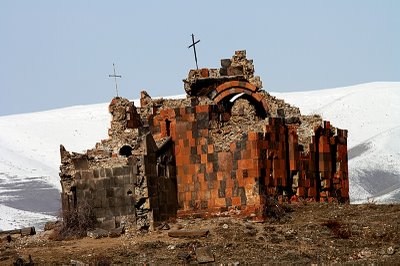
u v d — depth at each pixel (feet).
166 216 533.55
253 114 562.25
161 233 510.17
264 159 529.45
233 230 497.87
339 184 582.76
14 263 454.40
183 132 545.03
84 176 532.73
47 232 547.49
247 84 570.05
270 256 458.09
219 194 533.14
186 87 577.02
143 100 571.69
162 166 537.24
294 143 552.41
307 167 561.43
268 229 497.87
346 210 535.19
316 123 572.10
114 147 548.31
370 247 473.67
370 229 494.59
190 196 541.34
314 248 472.03
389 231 488.44
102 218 528.22
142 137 527.40
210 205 534.78
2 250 508.12
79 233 524.52
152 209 521.65
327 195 572.92
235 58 574.56
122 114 562.25
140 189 522.47
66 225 531.91
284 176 542.57
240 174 526.57
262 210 515.91
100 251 476.95
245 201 524.52
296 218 523.29
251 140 524.52
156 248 476.95
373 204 547.49
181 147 545.03
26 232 548.72
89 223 528.22
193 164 541.75
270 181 532.32
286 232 493.36
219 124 545.85
